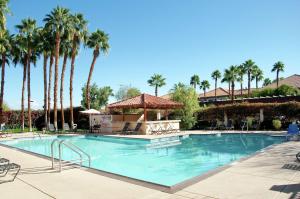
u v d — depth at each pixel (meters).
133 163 12.24
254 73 62.75
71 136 22.47
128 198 5.52
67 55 31.72
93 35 33.69
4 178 7.51
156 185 6.38
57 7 29.38
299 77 61.06
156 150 15.94
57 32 29.08
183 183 6.38
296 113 22.94
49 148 17.83
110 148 17.00
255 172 7.27
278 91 44.41
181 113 26.92
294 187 5.84
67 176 7.60
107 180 7.01
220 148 16.34
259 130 23.22
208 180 6.57
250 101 35.25
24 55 32.91
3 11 21.75
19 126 34.12
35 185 6.73
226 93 71.62
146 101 22.61
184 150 15.80
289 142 14.12
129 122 23.64
